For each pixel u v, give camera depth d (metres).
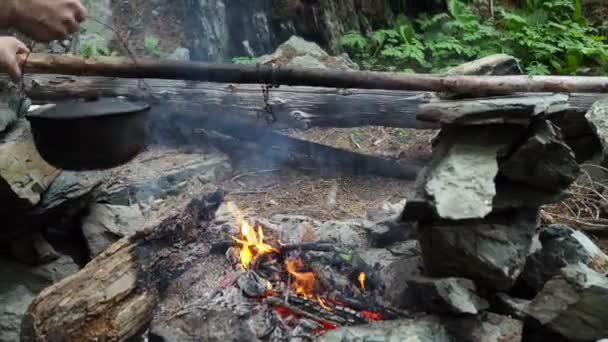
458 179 2.44
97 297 2.51
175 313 2.73
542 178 2.60
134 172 4.19
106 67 3.03
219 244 3.13
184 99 4.77
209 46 6.25
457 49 6.25
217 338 2.52
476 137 2.62
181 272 2.95
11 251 3.19
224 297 2.80
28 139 3.08
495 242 2.58
